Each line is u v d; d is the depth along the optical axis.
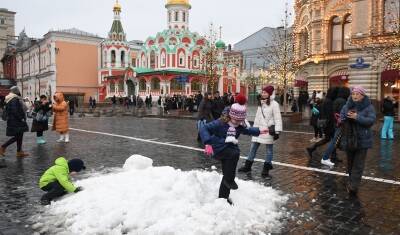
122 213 5.34
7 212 5.95
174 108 40.12
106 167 9.38
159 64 56.53
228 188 5.71
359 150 6.89
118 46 64.31
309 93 35.47
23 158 10.77
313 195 6.92
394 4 26.27
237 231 4.99
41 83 68.56
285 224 5.44
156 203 5.40
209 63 48.62
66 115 14.27
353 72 28.62
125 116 34.06
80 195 6.16
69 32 65.81
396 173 8.80
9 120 10.72
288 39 37.84
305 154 11.51
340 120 7.09
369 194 7.02
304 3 37.81
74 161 6.74
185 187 5.77
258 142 8.65
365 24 27.73
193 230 4.80
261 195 6.43
